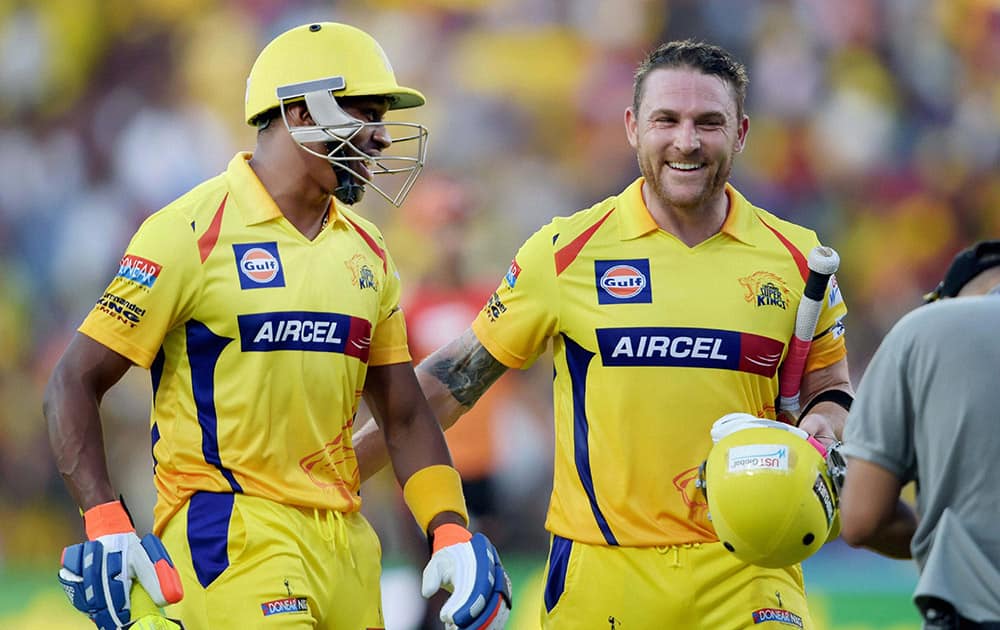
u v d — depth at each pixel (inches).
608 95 2262.6
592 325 653.9
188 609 608.1
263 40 2309.3
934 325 513.0
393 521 1558.8
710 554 639.8
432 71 2274.9
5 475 1873.8
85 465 591.2
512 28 2310.5
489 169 2177.7
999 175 2289.6
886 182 2242.9
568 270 663.1
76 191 2186.3
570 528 655.8
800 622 642.8
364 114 639.1
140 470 1749.5
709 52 652.1
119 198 2167.8
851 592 1203.9
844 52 2305.6
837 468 609.9
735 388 649.0
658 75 647.1
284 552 605.3
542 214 2150.6
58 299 2092.8
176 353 615.5
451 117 2226.9
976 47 2359.7
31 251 2143.2
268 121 638.5
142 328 601.0
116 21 2317.9
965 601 499.2
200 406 611.8
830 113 2260.1
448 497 660.7
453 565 627.8
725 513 594.2
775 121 2241.6
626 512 645.3
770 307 655.8
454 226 1226.6
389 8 2324.1
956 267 546.6
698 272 656.4
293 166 633.6
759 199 2196.1
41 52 2293.3
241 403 609.3
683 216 660.7
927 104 2315.5
